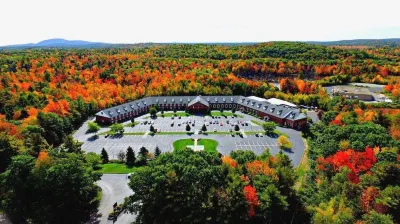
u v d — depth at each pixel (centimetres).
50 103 12019
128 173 8062
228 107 15588
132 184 5347
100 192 7031
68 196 5747
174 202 5006
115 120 13312
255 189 5456
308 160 8775
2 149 7131
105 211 6300
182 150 6338
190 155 5900
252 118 13725
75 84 15975
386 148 7306
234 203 5109
